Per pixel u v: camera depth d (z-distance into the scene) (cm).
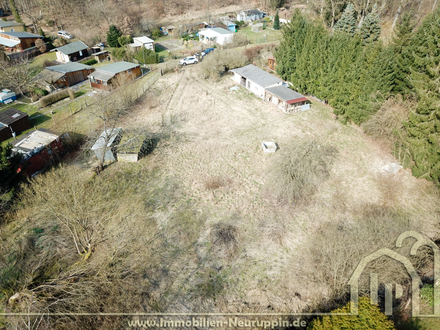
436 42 2734
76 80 5334
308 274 2036
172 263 2158
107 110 3850
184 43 7156
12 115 3809
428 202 2514
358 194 2688
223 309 1886
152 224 2466
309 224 2423
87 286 1802
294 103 3856
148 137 3488
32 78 5084
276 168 2772
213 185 2844
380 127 3094
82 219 2086
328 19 6128
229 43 6281
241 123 3772
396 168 2892
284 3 9125
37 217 2480
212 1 9925
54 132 3416
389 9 5916
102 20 8031
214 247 2248
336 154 3156
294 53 4209
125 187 2877
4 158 2441
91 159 3325
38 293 1738
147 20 8375
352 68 3372
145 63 5969
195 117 4006
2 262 2086
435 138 2478
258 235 2355
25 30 7644
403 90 3128
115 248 2072
